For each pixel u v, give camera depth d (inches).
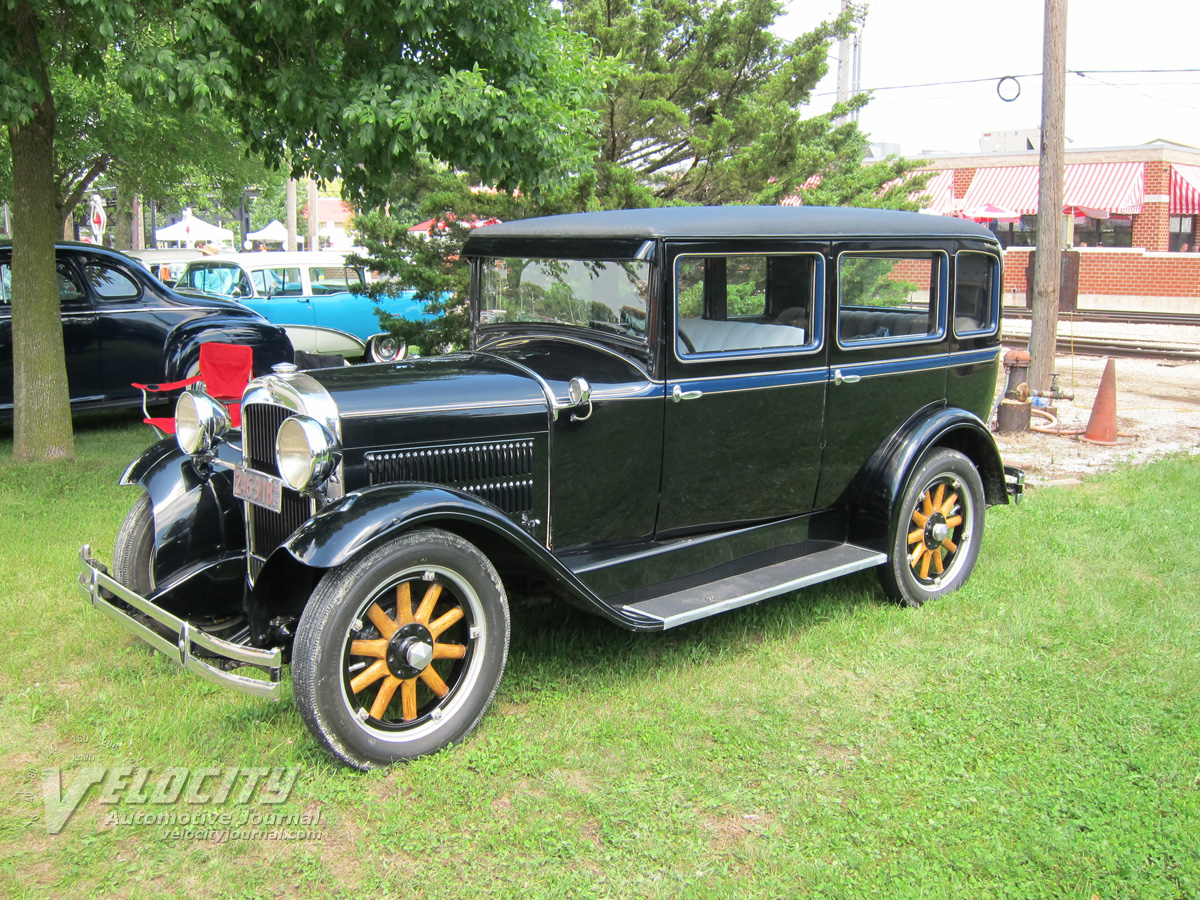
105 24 199.5
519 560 133.4
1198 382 478.9
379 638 123.0
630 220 148.4
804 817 112.3
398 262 368.8
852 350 168.2
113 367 324.8
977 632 167.0
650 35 418.6
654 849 105.8
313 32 233.0
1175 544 211.2
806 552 175.5
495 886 100.0
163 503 150.3
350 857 105.4
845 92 848.9
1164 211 911.7
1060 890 100.0
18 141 253.9
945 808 114.3
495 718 135.4
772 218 155.6
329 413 126.9
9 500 228.8
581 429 143.3
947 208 1018.1
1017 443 333.4
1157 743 128.6
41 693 138.6
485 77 254.2
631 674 149.3
